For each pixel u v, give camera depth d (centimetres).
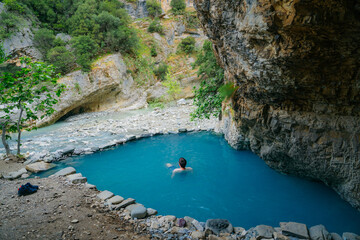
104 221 401
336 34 261
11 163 780
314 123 448
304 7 238
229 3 356
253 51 366
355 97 350
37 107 816
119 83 2058
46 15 2309
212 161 833
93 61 1983
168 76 2222
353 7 228
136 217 421
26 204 446
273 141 592
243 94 572
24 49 1823
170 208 545
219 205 553
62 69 1828
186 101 2214
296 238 357
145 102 2280
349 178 425
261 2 280
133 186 665
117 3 2723
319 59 312
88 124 1548
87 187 543
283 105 486
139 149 988
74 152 933
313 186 603
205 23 485
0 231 357
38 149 995
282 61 333
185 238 365
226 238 364
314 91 390
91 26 2106
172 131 1209
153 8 3291
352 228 435
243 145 905
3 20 1756
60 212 418
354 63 306
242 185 649
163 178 713
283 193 591
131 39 2286
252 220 487
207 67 1447
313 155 479
